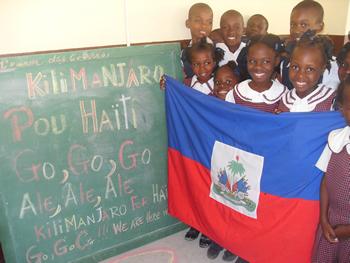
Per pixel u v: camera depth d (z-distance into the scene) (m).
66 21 1.97
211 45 1.92
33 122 1.67
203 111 1.76
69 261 1.92
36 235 1.79
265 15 2.83
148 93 1.94
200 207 1.92
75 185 1.84
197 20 2.18
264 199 1.58
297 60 1.42
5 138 1.62
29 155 1.69
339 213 1.33
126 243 2.06
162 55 1.95
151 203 2.11
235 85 1.79
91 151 1.84
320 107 1.45
